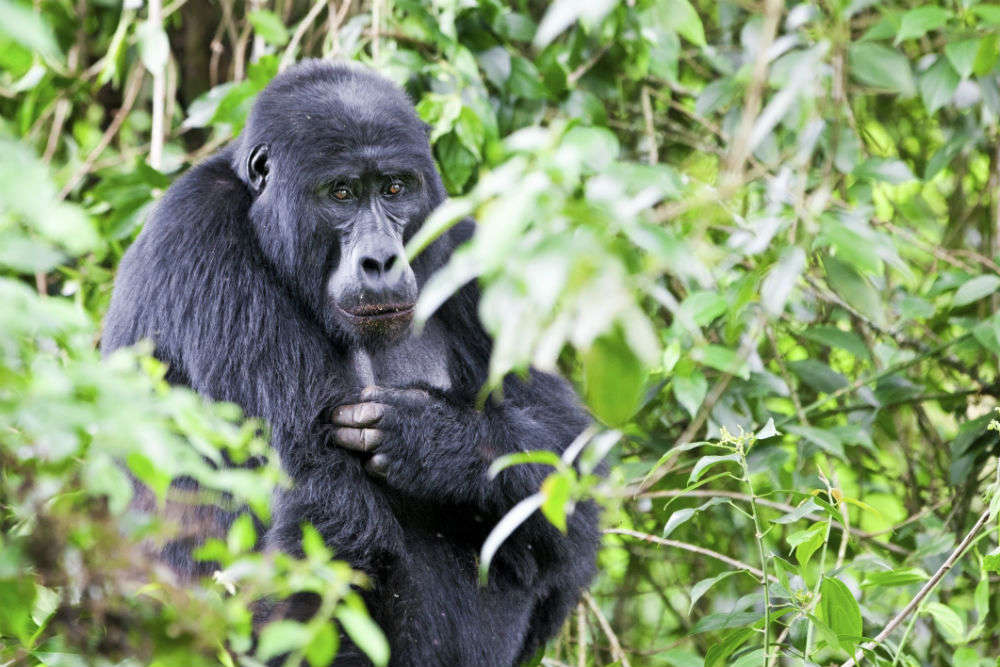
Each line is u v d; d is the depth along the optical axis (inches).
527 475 312.2
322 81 322.7
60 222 134.6
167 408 154.3
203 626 163.8
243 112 409.7
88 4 503.8
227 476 160.6
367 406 303.9
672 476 404.8
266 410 304.8
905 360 415.2
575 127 354.3
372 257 305.0
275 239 320.2
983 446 401.7
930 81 405.1
